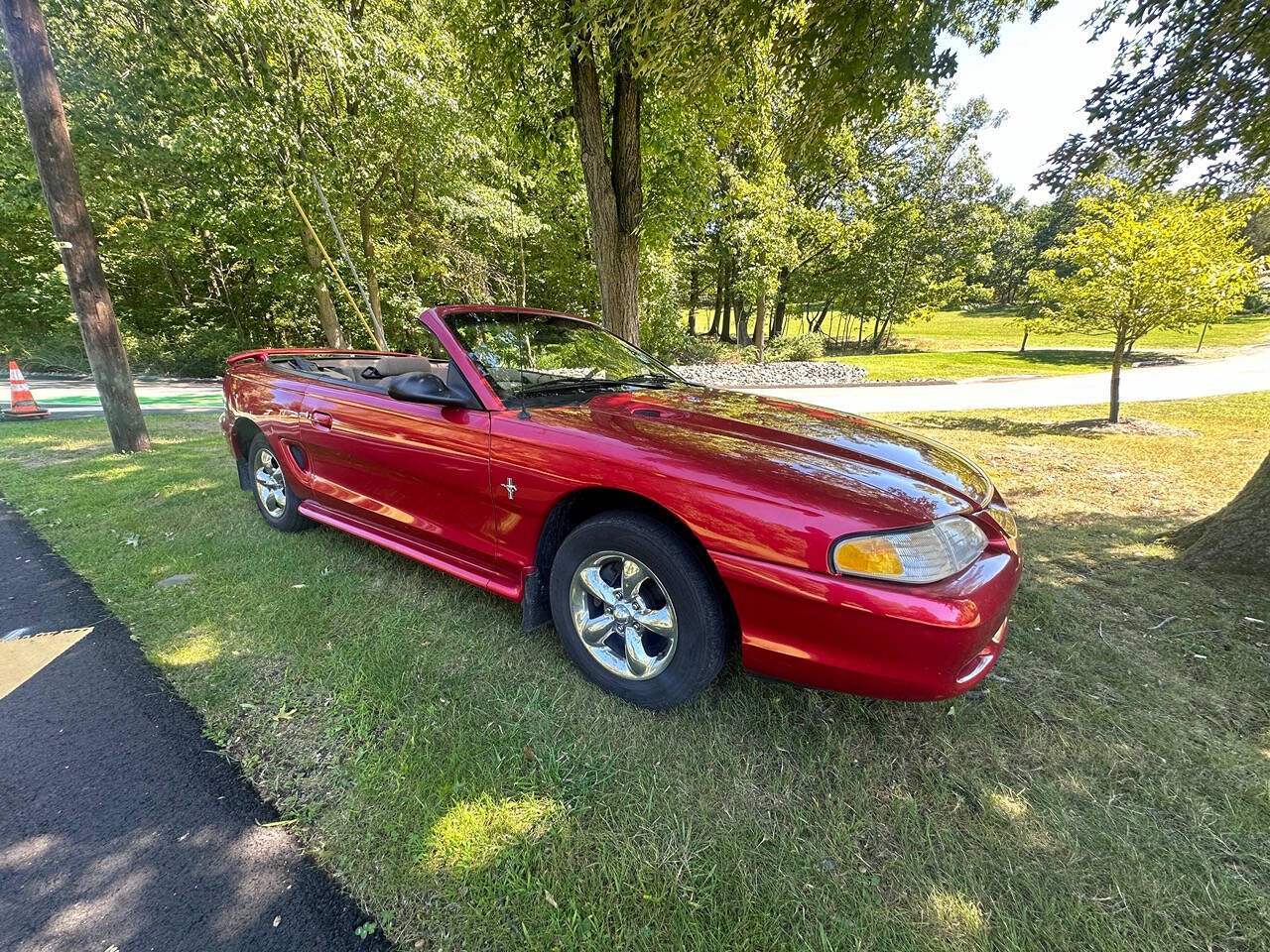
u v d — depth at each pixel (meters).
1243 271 7.82
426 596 2.87
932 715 2.10
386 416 2.72
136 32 10.02
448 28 6.46
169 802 1.68
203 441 6.77
